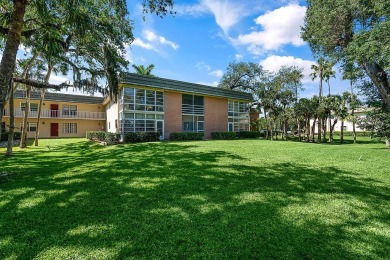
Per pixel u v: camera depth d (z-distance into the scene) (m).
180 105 23.34
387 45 8.21
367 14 10.23
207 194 5.08
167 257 2.75
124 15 9.91
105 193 5.10
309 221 3.79
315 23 12.42
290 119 28.91
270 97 27.48
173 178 6.43
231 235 3.29
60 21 8.30
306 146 16.42
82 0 7.29
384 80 11.31
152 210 4.14
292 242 3.13
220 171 7.36
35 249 2.89
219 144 16.77
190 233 3.32
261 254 2.85
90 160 9.71
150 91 21.00
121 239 3.14
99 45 11.94
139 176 6.66
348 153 12.34
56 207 4.27
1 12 8.53
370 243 3.13
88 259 2.69
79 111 32.25
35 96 29.08
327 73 28.39
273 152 12.39
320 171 7.66
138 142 18.48
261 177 6.69
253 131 30.83
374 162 9.52
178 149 13.12
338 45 12.23
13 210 4.12
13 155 11.65
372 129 18.48
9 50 6.56
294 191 5.42
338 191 5.50
